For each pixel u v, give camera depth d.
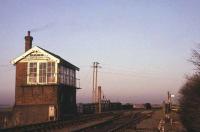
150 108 86.00
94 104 67.00
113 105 79.62
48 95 44.59
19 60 45.47
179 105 34.66
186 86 28.52
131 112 63.38
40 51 44.97
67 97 49.16
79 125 36.25
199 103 23.28
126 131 30.56
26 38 47.16
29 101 44.81
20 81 45.28
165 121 37.78
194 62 24.92
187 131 28.19
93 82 70.56
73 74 52.59
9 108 50.31
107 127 34.00
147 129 32.25
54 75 44.69
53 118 43.88
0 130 25.97
